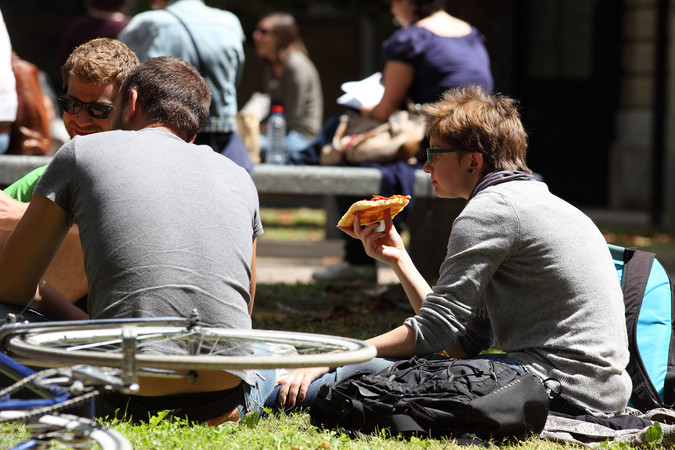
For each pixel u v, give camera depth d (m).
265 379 9.09
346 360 6.02
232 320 7.78
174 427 7.70
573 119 43.31
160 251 7.68
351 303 17.23
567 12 42.81
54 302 8.88
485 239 8.66
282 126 22.27
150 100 8.55
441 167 9.40
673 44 36.50
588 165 43.50
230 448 7.35
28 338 6.32
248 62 49.03
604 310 8.74
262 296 17.86
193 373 6.39
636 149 42.75
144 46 15.39
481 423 8.00
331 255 27.34
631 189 42.94
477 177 9.32
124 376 5.45
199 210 7.92
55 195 8.05
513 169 9.24
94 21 22.39
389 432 8.09
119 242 7.70
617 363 8.73
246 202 8.34
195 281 7.68
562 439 8.26
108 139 8.14
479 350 9.80
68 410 5.62
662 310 10.13
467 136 9.16
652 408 9.45
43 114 16.59
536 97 43.38
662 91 37.69
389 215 9.55
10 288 8.28
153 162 8.00
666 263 25.72
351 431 8.23
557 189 43.78
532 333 8.84
